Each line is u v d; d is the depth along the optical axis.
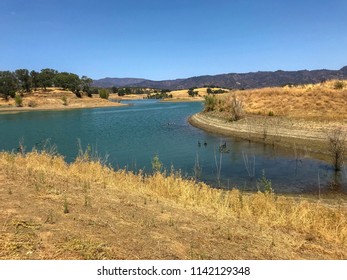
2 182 8.32
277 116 38.72
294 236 7.82
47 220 6.12
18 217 6.06
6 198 7.03
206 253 5.96
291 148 26.05
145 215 7.49
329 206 12.41
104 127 50.94
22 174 9.46
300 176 18.20
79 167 12.78
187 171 20.14
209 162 22.64
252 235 7.37
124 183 11.09
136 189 10.59
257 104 45.56
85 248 5.30
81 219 6.45
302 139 27.89
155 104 135.88
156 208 8.35
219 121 42.56
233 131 36.16
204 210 9.07
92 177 11.32
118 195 9.05
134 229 6.45
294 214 9.06
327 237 7.95
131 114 79.19
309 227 8.50
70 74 160.75
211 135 36.28
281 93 47.03
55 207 6.89
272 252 6.52
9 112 101.00
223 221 8.16
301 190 15.66
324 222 8.86
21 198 7.15
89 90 161.88
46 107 122.19
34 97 139.25
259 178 18.00
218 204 9.77
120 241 5.80
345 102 38.50
